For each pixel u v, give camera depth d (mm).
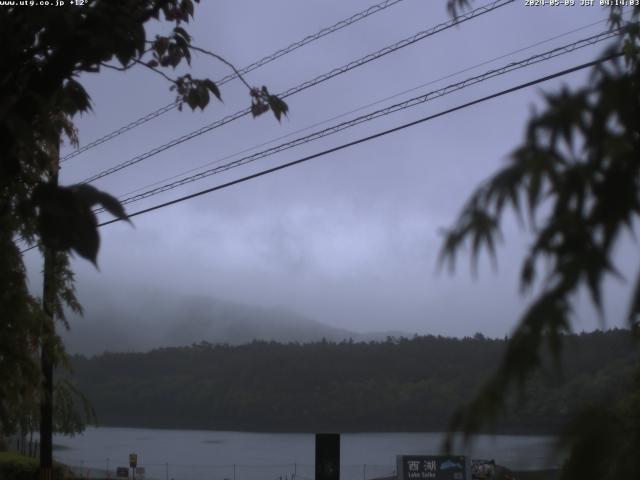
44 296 9469
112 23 2986
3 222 4336
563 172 1058
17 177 3594
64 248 1926
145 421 130500
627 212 1022
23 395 6086
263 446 97438
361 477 55969
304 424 110625
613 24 3111
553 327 958
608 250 998
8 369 5828
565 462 971
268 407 117375
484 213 1056
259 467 74125
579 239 1014
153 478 63219
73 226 1911
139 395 133875
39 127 3496
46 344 9820
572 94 1106
